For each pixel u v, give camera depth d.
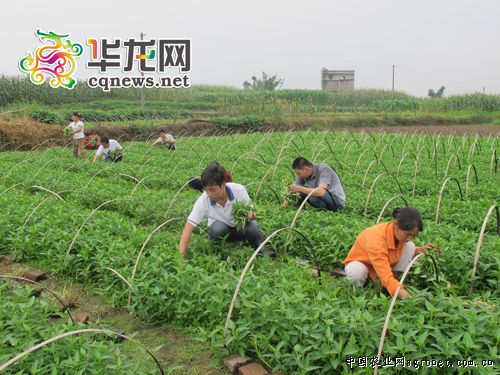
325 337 4.52
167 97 50.56
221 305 5.24
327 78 83.56
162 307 5.61
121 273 6.18
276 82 84.06
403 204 9.88
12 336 4.46
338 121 40.31
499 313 4.61
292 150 20.47
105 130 26.70
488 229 8.58
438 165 16.31
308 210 9.42
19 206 9.21
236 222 7.16
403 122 43.06
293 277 6.12
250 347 4.98
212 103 48.72
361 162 16.83
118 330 5.58
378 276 5.80
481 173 14.13
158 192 11.45
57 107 38.53
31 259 7.68
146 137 28.53
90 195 10.98
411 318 4.64
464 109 50.47
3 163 16.17
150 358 4.82
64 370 4.05
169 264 6.14
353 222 8.19
